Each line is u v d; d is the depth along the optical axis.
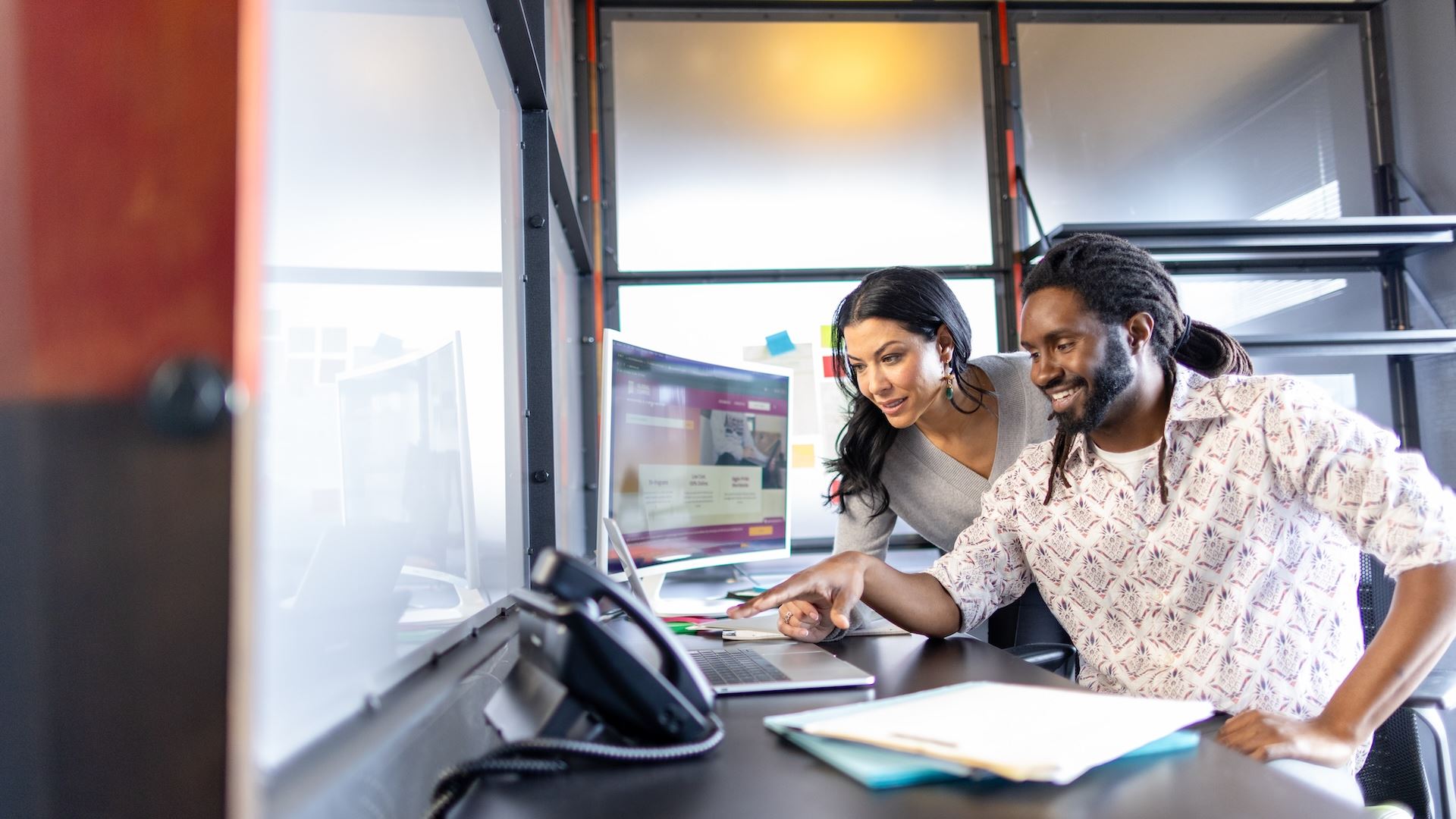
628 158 3.28
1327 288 3.37
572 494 2.38
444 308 0.86
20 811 0.37
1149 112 3.43
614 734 0.62
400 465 0.69
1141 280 1.12
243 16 0.38
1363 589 1.41
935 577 1.25
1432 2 3.32
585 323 3.16
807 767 0.60
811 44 3.37
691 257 3.28
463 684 0.71
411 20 0.76
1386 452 1.01
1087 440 1.21
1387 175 3.46
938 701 0.73
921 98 3.39
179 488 0.37
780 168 3.33
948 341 1.57
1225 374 1.24
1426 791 1.30
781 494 1.83
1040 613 1.63
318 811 0.41
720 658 1.01
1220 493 1.11
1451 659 1.32
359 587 0.58
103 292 0.37
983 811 0.52
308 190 0.51
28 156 0.38
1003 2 3.39
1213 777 0.58
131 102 0.38
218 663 0.37
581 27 3.27
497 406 1.15
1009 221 3.35
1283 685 1.09
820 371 3.27
